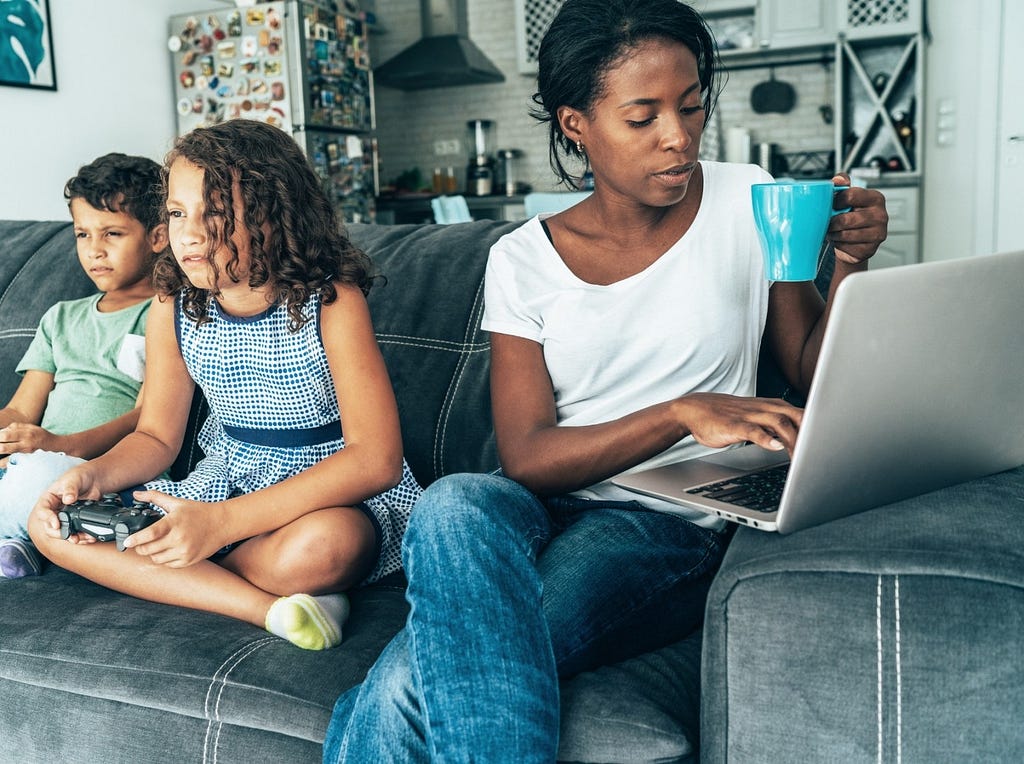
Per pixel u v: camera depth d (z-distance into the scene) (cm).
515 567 86
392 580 126
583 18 109
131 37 474
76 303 172
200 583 110
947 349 80
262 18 482
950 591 72
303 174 129
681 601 103
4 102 404
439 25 655
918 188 516
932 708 72
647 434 99
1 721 105
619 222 116
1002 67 506
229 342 130
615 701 84
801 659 76
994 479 92
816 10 539
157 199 168
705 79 112
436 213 521
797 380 119
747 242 115
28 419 167
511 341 119
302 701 91
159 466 133
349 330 125
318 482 115
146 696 96
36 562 122
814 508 80
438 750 77
